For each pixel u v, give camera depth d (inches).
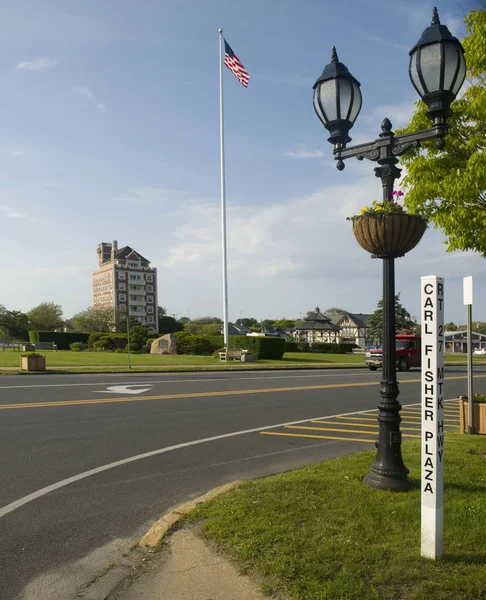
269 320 6688.0
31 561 162.1
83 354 1571.1
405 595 127.3
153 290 4894.2
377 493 202.7
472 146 295.4
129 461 287.4
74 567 157.8
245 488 215.8
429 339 147.9
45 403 494.9
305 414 471.5
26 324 3567.9
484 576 135.4
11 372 837.2
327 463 260.4
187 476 259.8
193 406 503.5
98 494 229.5
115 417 426.9
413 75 193.5
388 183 210.8
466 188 272.8
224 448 324.8
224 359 1422.2
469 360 352.2
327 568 139.9
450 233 310.0
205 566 148.3
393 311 212.2
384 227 195.8
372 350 1222.3
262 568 142.3
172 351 1683.1
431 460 146.1
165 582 143.9
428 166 302.4
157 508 212.1
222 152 1338.6
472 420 348.5
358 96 219.0
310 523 172.1
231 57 1261.1
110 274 4741.6
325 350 2573.8
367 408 518.0
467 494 204.2
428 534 145.8
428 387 147.6
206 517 184.4
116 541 177.8
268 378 882.8
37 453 301.7
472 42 288.0
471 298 350.9
